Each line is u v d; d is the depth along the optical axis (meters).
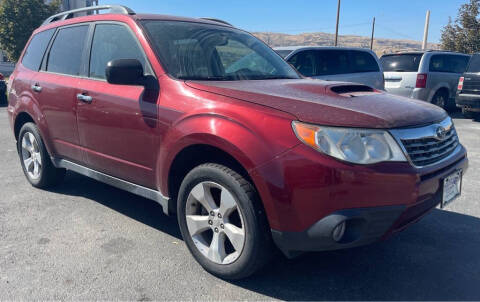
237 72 3.60
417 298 2.71
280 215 2.50
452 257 3.25
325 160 2.37
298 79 3.73
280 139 2.49
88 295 2.69
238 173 2.70
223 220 2.80
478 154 6.79
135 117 3.26
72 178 5.23
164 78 3.17
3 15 23.25
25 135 4.76
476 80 10.29
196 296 2.71
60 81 4.08
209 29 3.98
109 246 3.38
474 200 4.53
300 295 2.74
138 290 2.76
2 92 13.12
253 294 2.74
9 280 2.85
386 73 11.41
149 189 3.35
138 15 3.70
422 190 2.56
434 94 11.39
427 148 2.71
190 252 3.09
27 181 5.07
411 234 3.66
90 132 3.73
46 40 4.63
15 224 3.78
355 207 2.38
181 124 2.91
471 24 23.86
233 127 2.64
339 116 2.51
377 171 2.39
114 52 3.64
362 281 2.91
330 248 2.49
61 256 3.19
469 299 2.70
